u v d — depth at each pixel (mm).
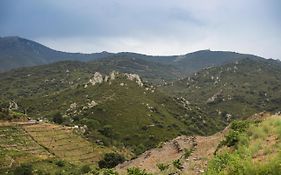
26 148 151500
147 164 36156
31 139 163125
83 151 167125
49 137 172125
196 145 35406
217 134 37812
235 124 31797
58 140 171625
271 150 20359
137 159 40500
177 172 25969
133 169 27875
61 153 157750
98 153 168875
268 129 25125
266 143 22234
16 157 139375
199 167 24844
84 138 187375
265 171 16609
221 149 26734
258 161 18781
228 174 18016
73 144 171875
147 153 40969
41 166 136000
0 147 144625
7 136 158250
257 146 21781
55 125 194000
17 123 177750
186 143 38312
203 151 31516
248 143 23828
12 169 129750
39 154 147750
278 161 16609
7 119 178125
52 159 145250
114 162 134250
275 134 23703
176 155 35625
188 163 27203
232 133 27531
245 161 18062
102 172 40719
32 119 194375
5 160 134125
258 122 30312
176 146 38500
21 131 168750
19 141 156875
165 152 38562
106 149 178250
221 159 21500
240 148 22734
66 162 144625
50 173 130000
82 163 150875
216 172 19766
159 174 27406
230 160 20125
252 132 25922
